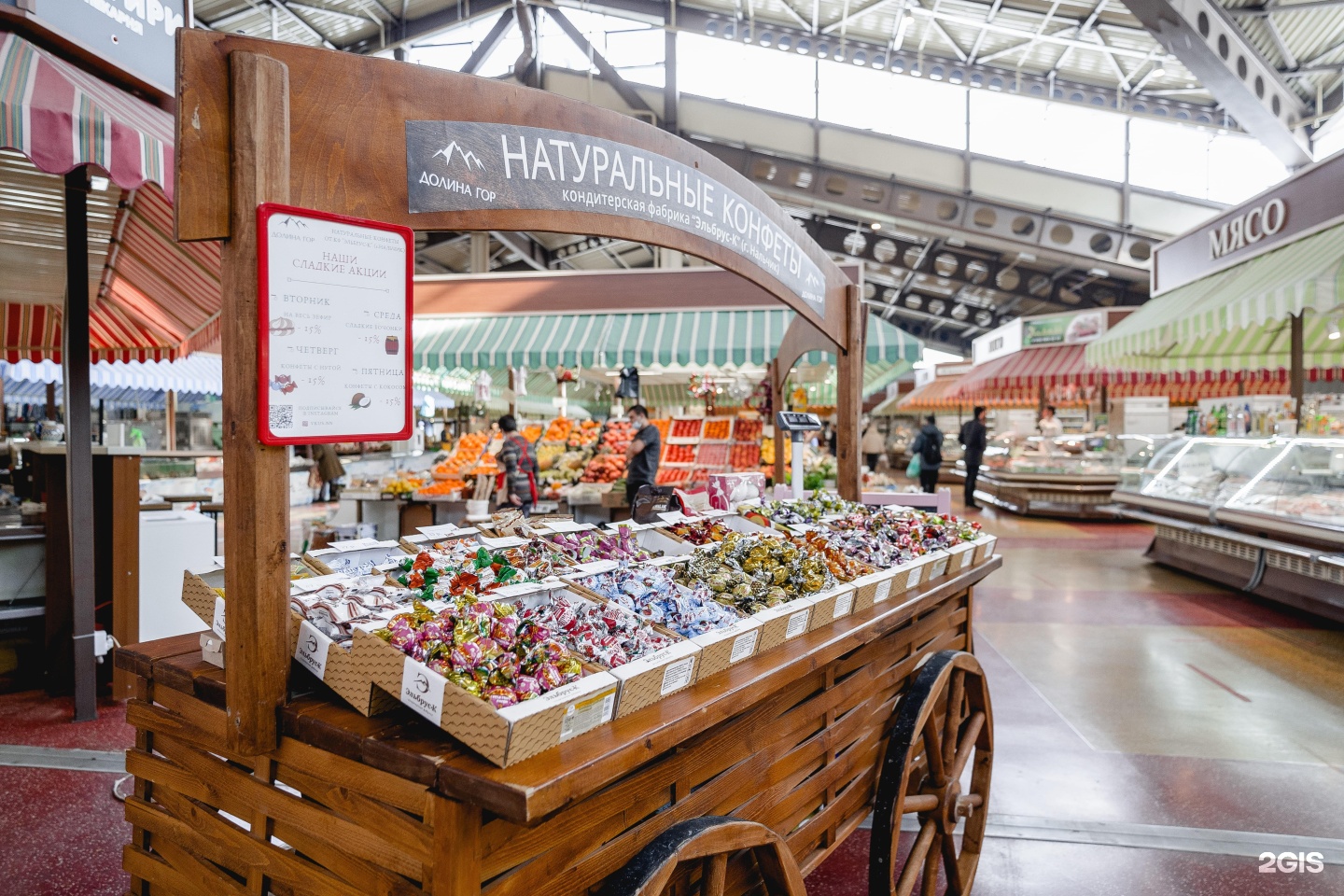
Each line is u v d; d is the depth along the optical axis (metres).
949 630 2.79
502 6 12.59
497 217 1.70
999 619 5.94
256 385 1.32
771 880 1.61
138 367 12.64
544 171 1.81
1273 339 10.59
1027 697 4.22
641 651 1.45
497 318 8.73
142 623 4.24
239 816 1.43
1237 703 4.11
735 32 12.01
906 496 4.50
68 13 3.46
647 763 1.39
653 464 7.75
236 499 1.32
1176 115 10.95
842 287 3.48
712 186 2.43
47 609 4.11
